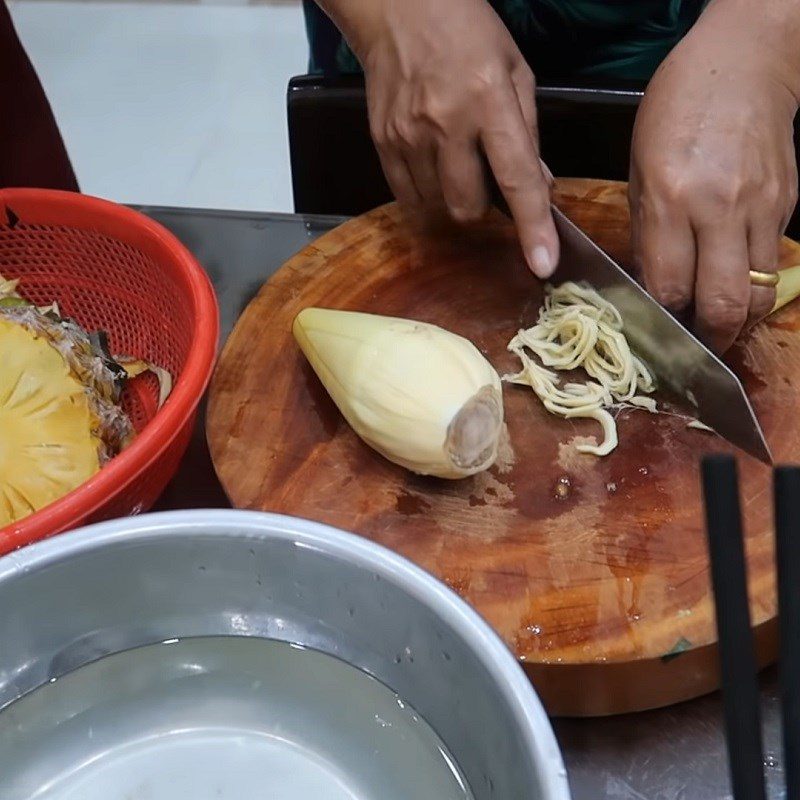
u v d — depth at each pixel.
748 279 0.59
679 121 0.60
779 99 0.62
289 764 0.45
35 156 1.08
